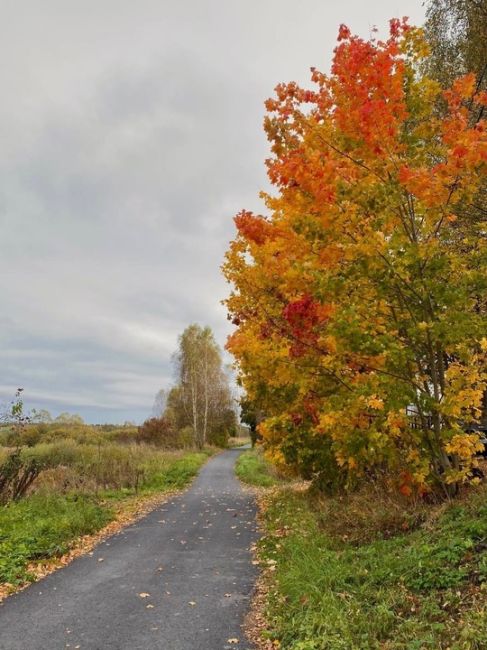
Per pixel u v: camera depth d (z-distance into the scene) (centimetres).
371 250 651
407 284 674
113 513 1371
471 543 555
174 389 6769
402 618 481
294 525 987
